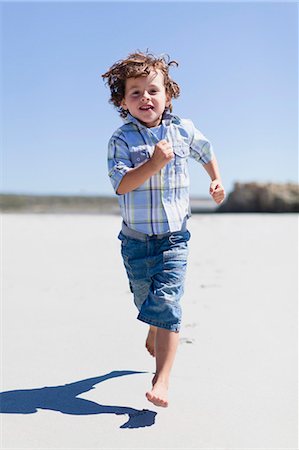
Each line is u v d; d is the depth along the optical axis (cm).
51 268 680
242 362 316
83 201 3055
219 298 484
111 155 291
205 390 277
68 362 321
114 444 225
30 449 221
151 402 254
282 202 2853
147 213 285
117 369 311
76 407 261
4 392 279
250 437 230
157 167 264
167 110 310
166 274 278
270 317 417
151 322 271
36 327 394
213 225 1480
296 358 322
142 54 300
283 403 262
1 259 770
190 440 228
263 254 803
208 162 315
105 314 432
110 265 706
